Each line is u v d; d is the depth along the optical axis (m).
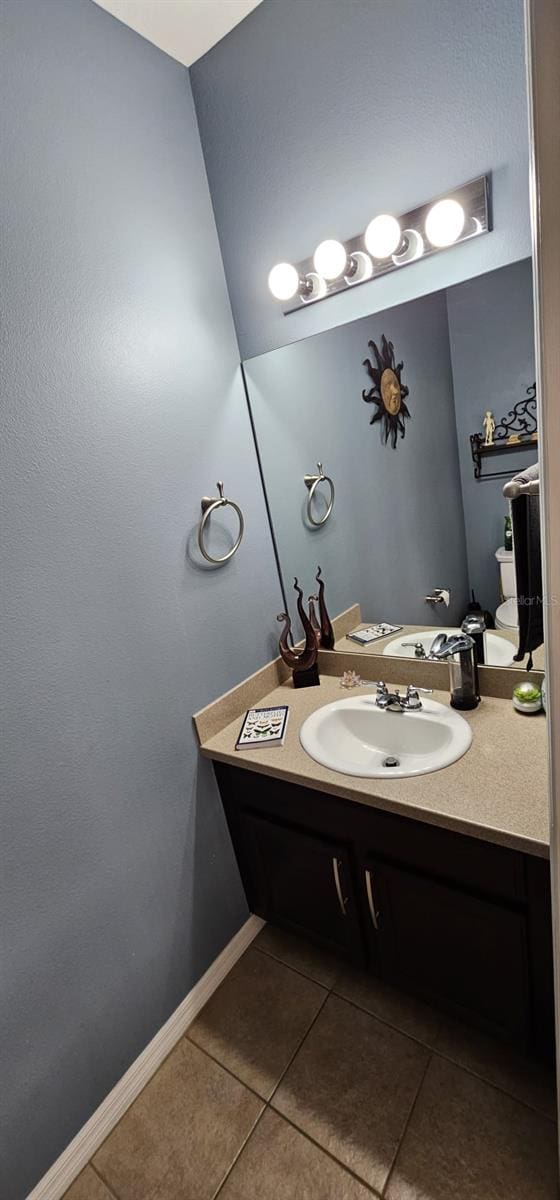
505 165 1.12
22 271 1.05
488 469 1.40
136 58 1.29
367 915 1.41
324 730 1.53
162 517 1.38
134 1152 1.26
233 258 1.57
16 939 1.10
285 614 1.79
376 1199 1.11
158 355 1.36
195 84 1.46
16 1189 1.13
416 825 1.19
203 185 1.51
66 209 1.13
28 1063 1.13
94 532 1.21
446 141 1.17
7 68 1.01
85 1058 1.25
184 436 1.45
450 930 1.23
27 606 1.08
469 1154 1.15
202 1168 1.21
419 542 1.54
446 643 1.41
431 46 1.13
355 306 1.42
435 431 1.43
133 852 1.34
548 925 1.07
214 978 1.62
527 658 1.42
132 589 1.30
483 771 1.21
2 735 1.05
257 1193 1.16
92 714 1.22
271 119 1.38
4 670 1.05
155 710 1.39
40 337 1.08
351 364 1.49
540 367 0.64
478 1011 1.27
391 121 1.22
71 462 1.15
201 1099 1.34
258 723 1.58
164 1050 1.45
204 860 1.58
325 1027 1.46
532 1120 1.19
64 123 1.12
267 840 1.54
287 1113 1.29
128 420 1.28
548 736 0.75
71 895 1.20
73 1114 1.23
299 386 1.57
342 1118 1.26
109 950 1.29
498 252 1.20
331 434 1.58
